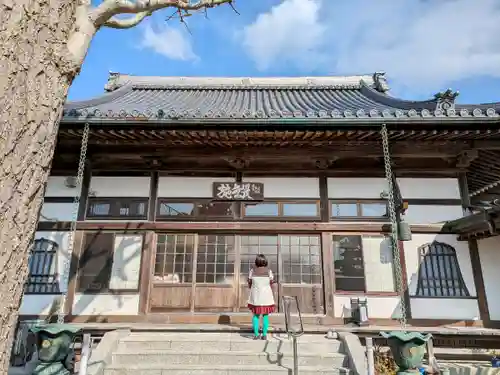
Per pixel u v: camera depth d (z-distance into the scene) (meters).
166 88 11.95
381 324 6.65
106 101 9.21
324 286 6.89
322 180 7.46
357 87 11.77
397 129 6.01
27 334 6.03
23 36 1.57
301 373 4.91
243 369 4.96
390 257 7.01
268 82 12.98
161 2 2.79
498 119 5.59
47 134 1.67
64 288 6.84
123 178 7.54
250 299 5.84
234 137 6.45
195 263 7.12
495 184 8.99
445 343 6.40
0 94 1.46
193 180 7.55
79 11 2.00
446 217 7.15
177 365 5.09
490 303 6.67
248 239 7.27
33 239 1.64
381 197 7.30
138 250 7.12
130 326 6.18
